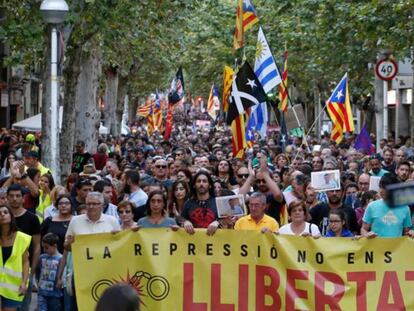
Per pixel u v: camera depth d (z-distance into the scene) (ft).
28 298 41.37
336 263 34.47
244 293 34.86
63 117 85.15
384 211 41.91
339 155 96.63
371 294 34.50
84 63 106.11
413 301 34.42
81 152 88.17
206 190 43.50
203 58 183.83
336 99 85.66
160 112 169.89
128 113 265.75
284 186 58.59
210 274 34.88
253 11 74.23
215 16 163.73
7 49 145.28
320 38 114.01
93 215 39.96
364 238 34.47
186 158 74.13
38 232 42.93
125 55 117.91
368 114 143.43
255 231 34.78
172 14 94.38
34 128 127.03
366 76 124.26
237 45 74.69
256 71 67.67
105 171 69.46
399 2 86.89
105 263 34.86
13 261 39.04
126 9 79.30
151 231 34.94
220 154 84.84
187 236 34.88
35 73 176.45
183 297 34.88
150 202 39.99
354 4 98.89
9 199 42.75
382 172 65.46
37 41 75.51
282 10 127.44
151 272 34.86
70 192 56.70
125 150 124.36
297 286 34.60
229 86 99.04
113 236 34.94
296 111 92.07
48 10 60.49
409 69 152.87
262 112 67.36
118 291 17.72
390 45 94.48
